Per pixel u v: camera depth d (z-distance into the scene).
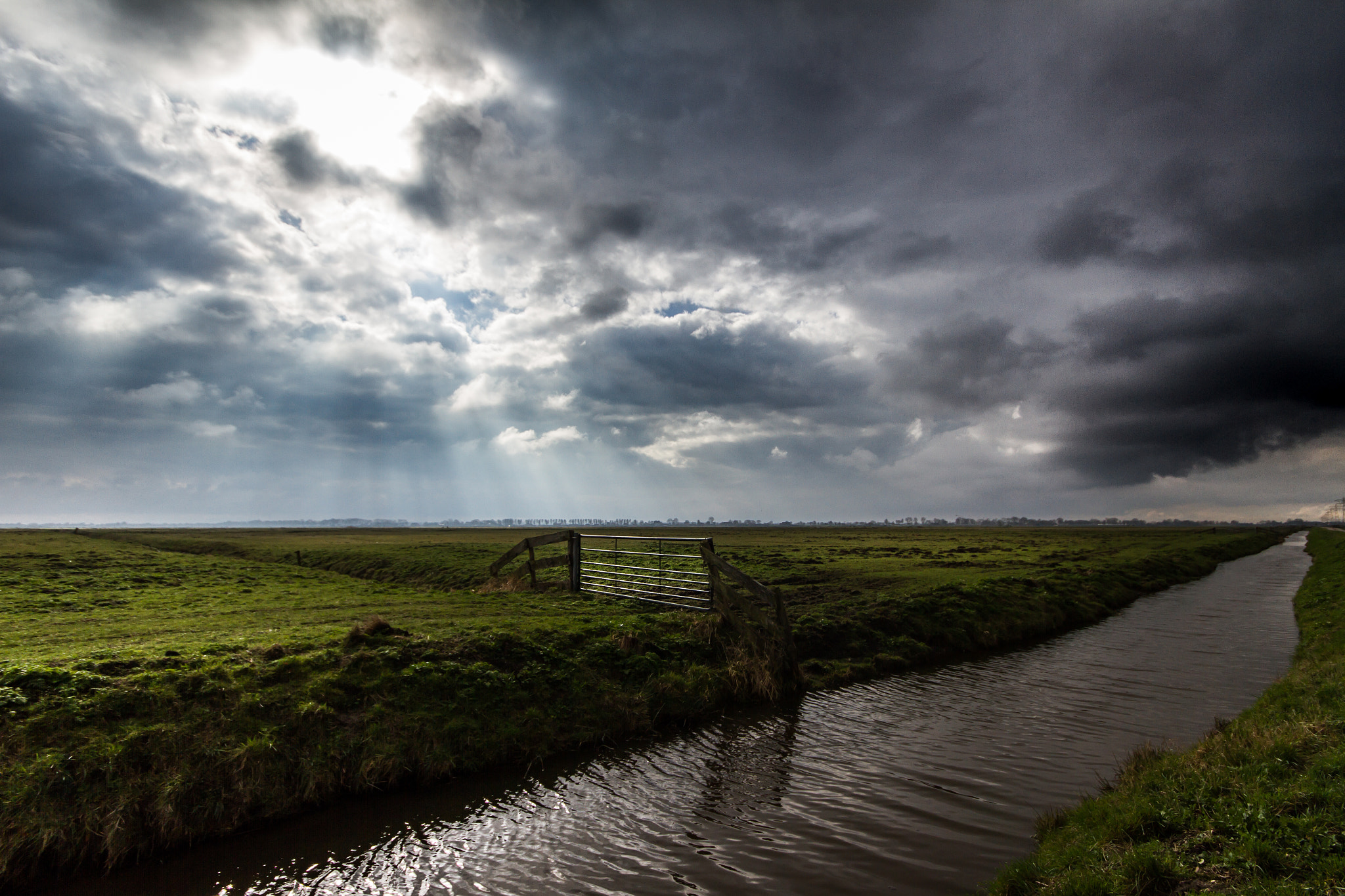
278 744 9.97
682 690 14.24
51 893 7.50
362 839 8.69
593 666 14.30
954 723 13.12
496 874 7.71
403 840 8.62
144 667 11.12
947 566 38.34
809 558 45.34
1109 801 7.90
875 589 27.20
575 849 8.23
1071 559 47.41
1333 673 11.66
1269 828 5.97
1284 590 37.50
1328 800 6.22
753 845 8.15
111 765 8.73
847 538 106.69
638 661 14.77
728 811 9.22
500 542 73.88
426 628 15.54
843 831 8.45
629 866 7.75
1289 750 7.77
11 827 7.72
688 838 8.44
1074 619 26.02
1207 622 25.94
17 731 8.83
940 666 18.41
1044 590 27.89
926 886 7.09
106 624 17.11
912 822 8.65
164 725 9.60
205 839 8.66
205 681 10.72
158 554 47.25
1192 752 9.09
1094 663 18.50
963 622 21.92
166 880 7.79
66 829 7.97
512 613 19.02
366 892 7.44
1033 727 12.70
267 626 16.45
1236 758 8.09
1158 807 7.01
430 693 11.93
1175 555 55.50
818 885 7.17
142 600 23.00
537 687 12.94
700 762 11.25
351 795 9.98
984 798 9.41
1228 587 39.47
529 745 11.62
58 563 35.22
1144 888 5.54
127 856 8.09
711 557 18.17
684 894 7.11
